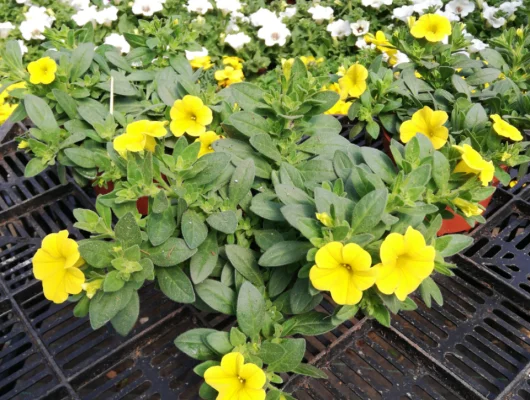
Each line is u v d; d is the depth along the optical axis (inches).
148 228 10.1
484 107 15.3
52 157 13.3
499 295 12.9
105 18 26.0
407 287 8.5
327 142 12.8
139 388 13.4
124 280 9.6
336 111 18.1
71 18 26.4
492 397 11.4
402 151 11.4
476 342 13.3
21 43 25.4
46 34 16.8
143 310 12.8
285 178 11.2
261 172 12.1
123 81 14.6
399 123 14.9
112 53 15.3
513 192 15.5
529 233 14.2
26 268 14.5
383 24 27.6
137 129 10.9
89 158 12.6
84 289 9.5
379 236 9.4
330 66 24.7
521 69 16.3
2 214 15.0
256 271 10.7
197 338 9.8
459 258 13.4
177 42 16.1
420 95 15.0
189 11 26.8
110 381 11.3
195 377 11.6
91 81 14.3
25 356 11.9
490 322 13.1
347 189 10.6
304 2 28.2
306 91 12.4
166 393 11.2
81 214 10.2
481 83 15.1
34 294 13.3
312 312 10.4
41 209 15.5
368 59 20.4
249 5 28.2
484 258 13.7
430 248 8.5
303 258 9.9
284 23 27.2
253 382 8.3
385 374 11.3
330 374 12.4
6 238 14.7
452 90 15.7
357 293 8.4
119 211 10.6
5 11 28.3
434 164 10.7
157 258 10.0
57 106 14.0
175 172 10.8
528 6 24.6
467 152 10.6
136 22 27.0
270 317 10.3
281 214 10.6
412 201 9.8
